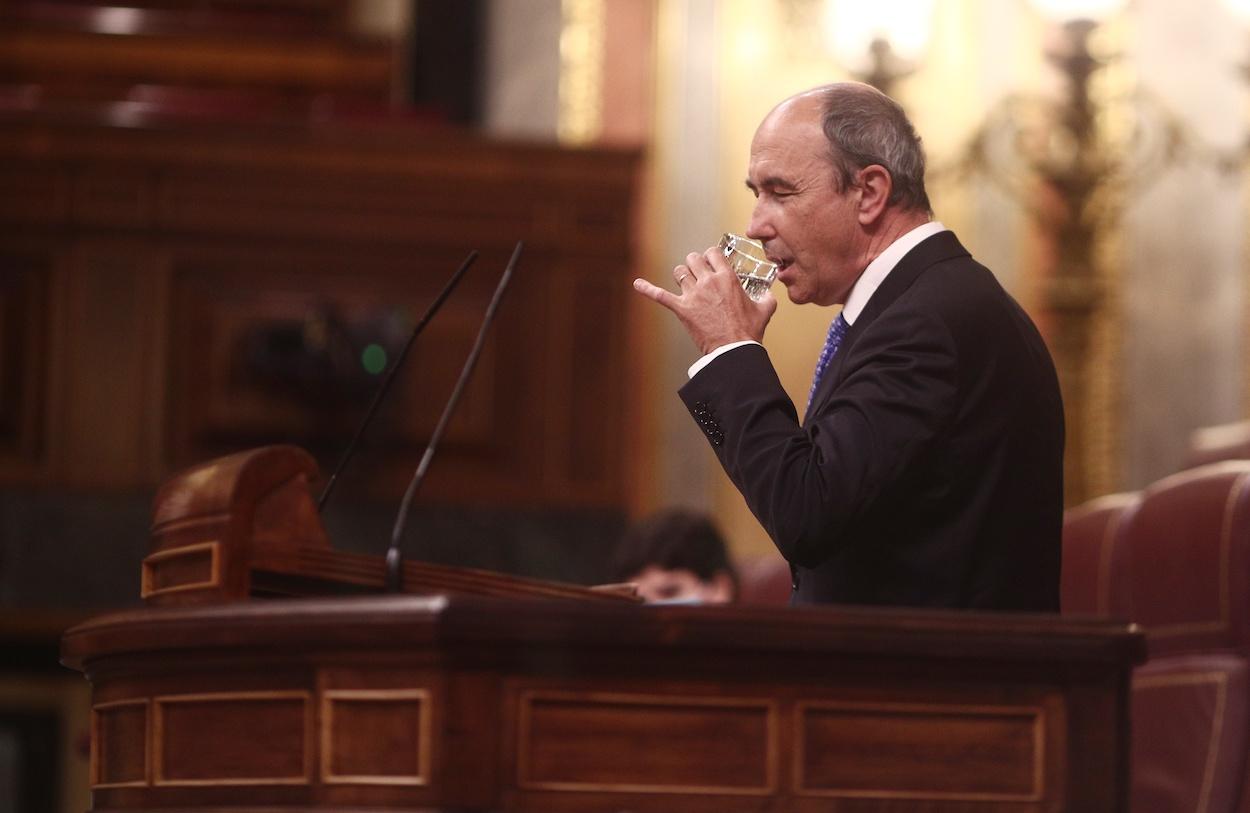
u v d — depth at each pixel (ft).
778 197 30.50
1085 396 81.51
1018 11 83.05
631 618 22.58
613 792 22.54
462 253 78.13
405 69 88.79
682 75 82.69
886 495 27.07
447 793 21.88
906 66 74.33
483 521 76.95
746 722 23.11
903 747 23.49
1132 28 83.20
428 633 21.81
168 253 76.89
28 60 87.97
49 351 76.18
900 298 28.84
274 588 26.48
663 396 79.87
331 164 77.66
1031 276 81.51
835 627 23.20
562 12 86.28
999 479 28.07
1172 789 40.24
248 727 23.43
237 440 76.23
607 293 78.79
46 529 75.20
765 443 27.32
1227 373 81.87
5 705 80.33
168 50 88.84
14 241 76.48
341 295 77.41
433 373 77.15
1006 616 23.81
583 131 85.05
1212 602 40.96
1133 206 82.53
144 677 24.70
